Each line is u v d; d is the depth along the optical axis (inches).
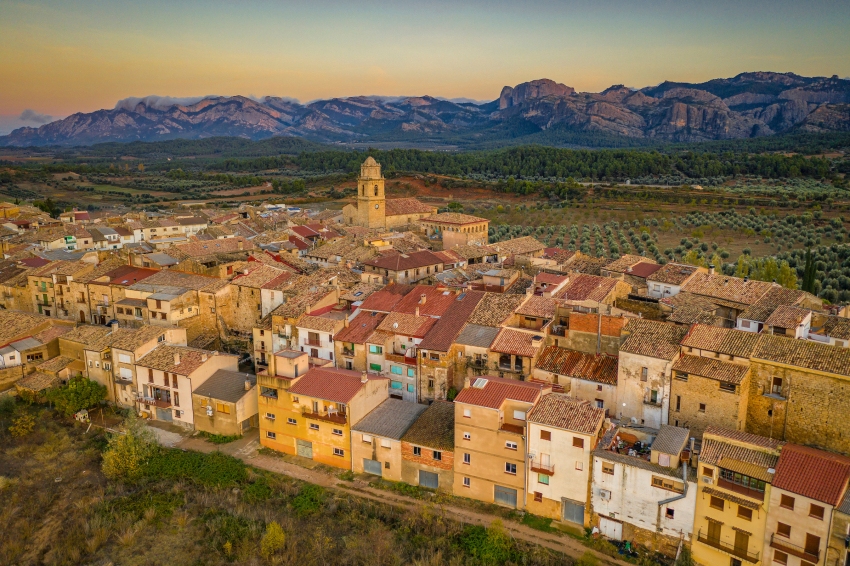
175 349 3828.7
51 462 3368.6
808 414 2760.8
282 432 3388.3
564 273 4660.4
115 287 4667.8
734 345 2952.8
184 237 7775.6
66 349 4158.5
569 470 2709.2
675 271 4507.9
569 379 3253.0
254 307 4510.3
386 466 3137.3
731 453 2448.3
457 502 2933.1
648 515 2554.1
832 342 3174.2
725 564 2418.8
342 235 7406.5
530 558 2518.5
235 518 2898.6
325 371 3408.0
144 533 2856.8
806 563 2249.0
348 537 2714.1
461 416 2901.1
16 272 5329.7
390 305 4072.3
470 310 3796.8
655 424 3046.3
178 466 3250.5
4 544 2790.4
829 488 2222.0
